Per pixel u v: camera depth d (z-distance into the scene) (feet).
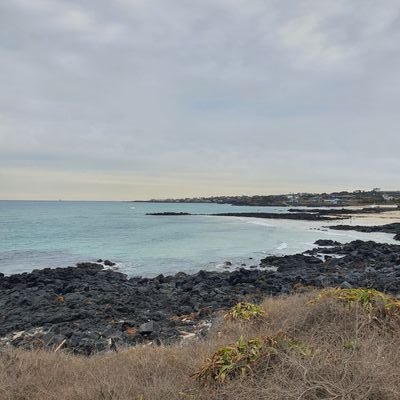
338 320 19.10
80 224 215.10
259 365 15.06
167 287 58.44
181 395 14.40
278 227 203.00
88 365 19.30
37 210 432.66
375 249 101.14
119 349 25.20
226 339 20.74
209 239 139.33
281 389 13.26
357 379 13.15
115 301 46.88
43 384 16.62
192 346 21.08
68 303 46.44
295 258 87.40
